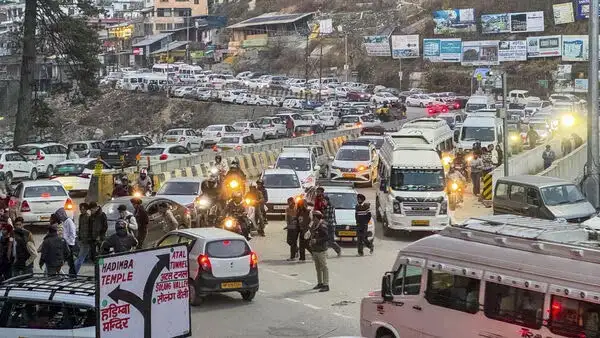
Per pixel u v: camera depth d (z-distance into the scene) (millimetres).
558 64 143125
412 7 176500
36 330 16766
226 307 26234
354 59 171125
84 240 29469
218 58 199500
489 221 18922
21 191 40281
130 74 164875
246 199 39531
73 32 81750
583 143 66062
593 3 37094
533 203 38625
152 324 14070
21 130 81500
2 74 154750
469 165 54469
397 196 38969
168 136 85562
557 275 15828
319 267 28359
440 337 18031
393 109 115188
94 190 46812
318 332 23312
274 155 66062
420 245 18875
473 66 152000
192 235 26672
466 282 17578
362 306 20062
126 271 13766
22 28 83062
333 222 34594
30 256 25703
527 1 155500
